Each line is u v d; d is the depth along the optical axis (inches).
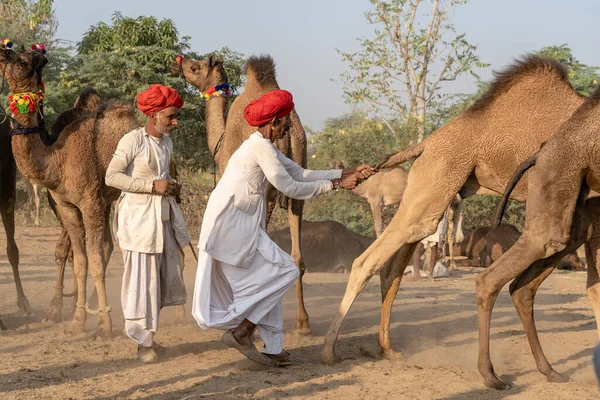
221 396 201.9
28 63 267.9
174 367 235.6
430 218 245.6
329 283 481.4
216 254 224.2
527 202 218.1
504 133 238.7
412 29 949.2
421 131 824.3
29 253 600.7
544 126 236.8
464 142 241.4
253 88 306.2
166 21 951.6
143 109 250.8
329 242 568.1
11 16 911.7
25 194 926.4
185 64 348.2
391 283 254.1
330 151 834.8
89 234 279.1
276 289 229.1
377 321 331.3
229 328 227.5
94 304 332.2
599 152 208.1
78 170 278.2
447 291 454.3
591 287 229.0
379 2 949.8
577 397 203.0
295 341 281.3
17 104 266.5
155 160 250.1
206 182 844.6
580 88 945.5
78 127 283.3
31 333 291.3
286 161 239.3
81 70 893.2
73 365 237.3
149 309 241.3
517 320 340.2
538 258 215.5
